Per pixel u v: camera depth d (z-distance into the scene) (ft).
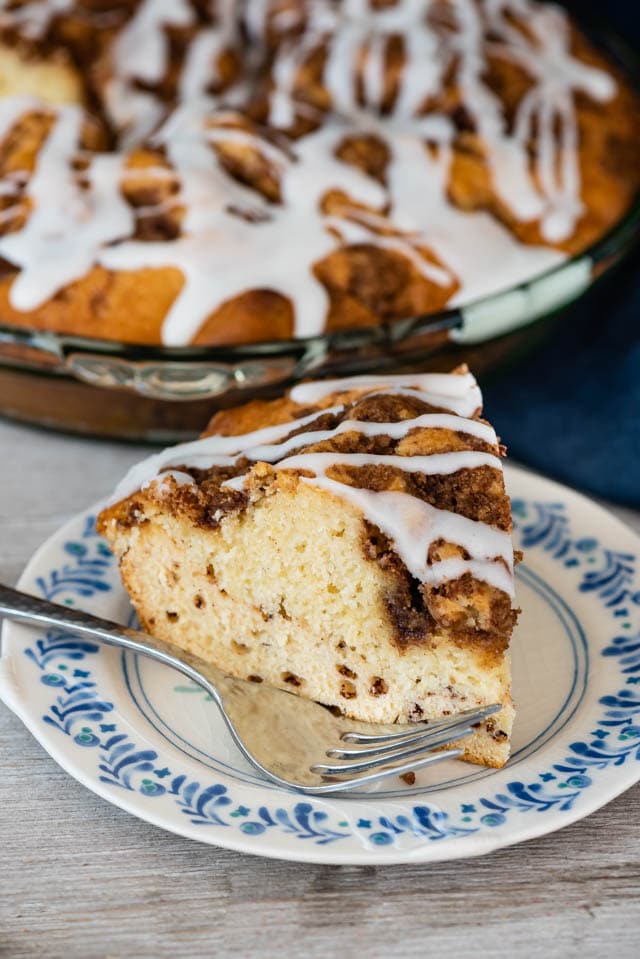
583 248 2.29
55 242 2.17
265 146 2.26
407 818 1.62
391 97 2.41
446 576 1.72
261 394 2.07
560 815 1.61
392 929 1.58
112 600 1.87
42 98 2.41
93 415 2.16
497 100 2.39
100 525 1.82
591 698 1.76
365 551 1.74
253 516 1.77
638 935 1.58
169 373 2.01
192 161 2.24
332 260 2.17
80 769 1.65
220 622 1.83
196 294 2.12
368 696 1.78
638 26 2.80
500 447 1.81
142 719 1.74
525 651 1.82
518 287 2.06
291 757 1.69
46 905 1.60
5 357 2.06
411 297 2.18
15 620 1.82
